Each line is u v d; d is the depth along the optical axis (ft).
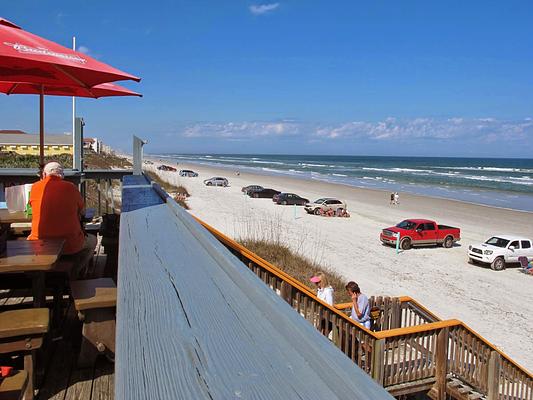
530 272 65.92
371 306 30.81
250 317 5.17
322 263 63.82
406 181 270.46
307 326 4.17
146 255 8.48
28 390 8.32
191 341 4.43
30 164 98.53
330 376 3.42
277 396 3.34
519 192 208.85
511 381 28.43
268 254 59.26
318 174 337.72
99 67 10.45
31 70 13.35
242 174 312.29
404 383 25.38
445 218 123.13
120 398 3.33
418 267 66.90
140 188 20.85
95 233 20.80
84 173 24.38
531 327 44.47
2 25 10.42
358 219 114.01
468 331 26.94
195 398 3.34
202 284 6.57
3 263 8.82
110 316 9.61
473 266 69.82
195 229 10.26
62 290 12.26
